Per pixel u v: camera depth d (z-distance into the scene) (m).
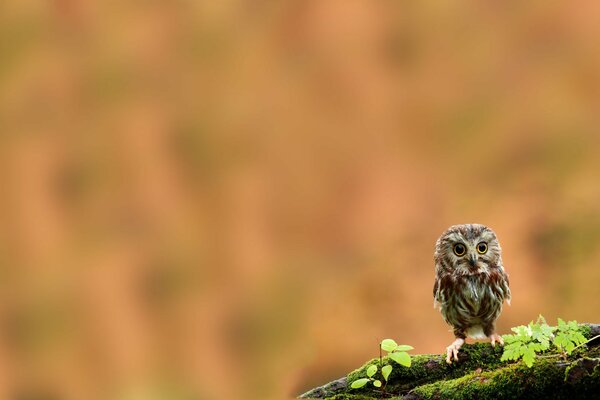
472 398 5.78
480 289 6.82
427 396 5.96
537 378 5.62
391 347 6.04
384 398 6.15
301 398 6.34
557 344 5.69
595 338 5.75
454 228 6.97
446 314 7.04
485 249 6.89
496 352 6.23
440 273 6.99
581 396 5.55
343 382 6.33
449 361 6.20
